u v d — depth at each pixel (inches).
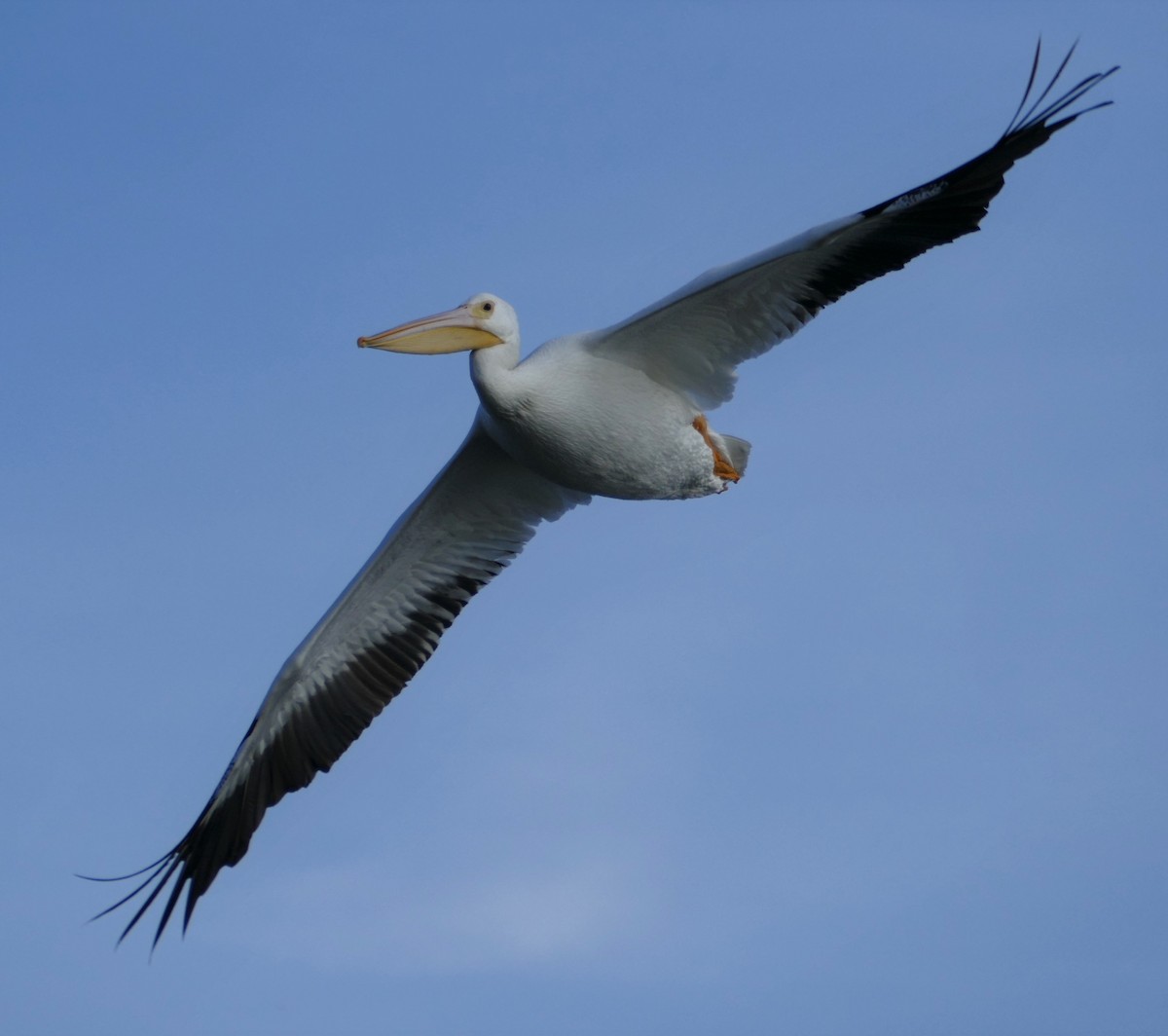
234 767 538.3
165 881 528.7
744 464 532.4
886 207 449.7
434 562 554.3
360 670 552.4
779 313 483.2
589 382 496.4
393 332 500.7
